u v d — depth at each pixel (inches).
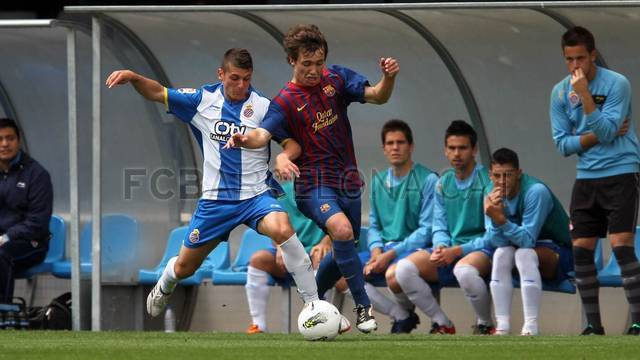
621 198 1289.4
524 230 1338.6
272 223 1104.2
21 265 1518.2
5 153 1525.6
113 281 1475.1
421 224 1435.8
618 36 1398.9
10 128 1525.6
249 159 1135.0
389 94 1117.1
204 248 1152.8
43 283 1619.1
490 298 1387.8
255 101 1159.0
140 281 1498.5
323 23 1448.1
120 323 1488.7
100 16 1405.0
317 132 1122.0
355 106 1539.1
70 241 1520.7
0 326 1449.3
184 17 1430.9
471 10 1357.0
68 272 1539.1
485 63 1473.9
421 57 1499.8
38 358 900.6
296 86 1120.2
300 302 1551.4
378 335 1225.4
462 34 1445.6
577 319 1480.1
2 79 1614.2
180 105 1150.3
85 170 1480.1
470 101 1491.1
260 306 1418.6
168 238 1553.9
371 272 1409.9
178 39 1513.3
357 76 1135.0
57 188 1627.7
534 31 1425.9
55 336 1211.9
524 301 1337.4
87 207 1486.2
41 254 1526.8
